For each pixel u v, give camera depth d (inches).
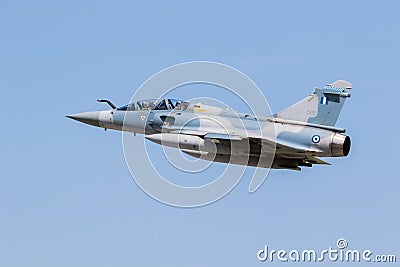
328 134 4845.0
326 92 4881.9
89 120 5482.3
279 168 5167.3
